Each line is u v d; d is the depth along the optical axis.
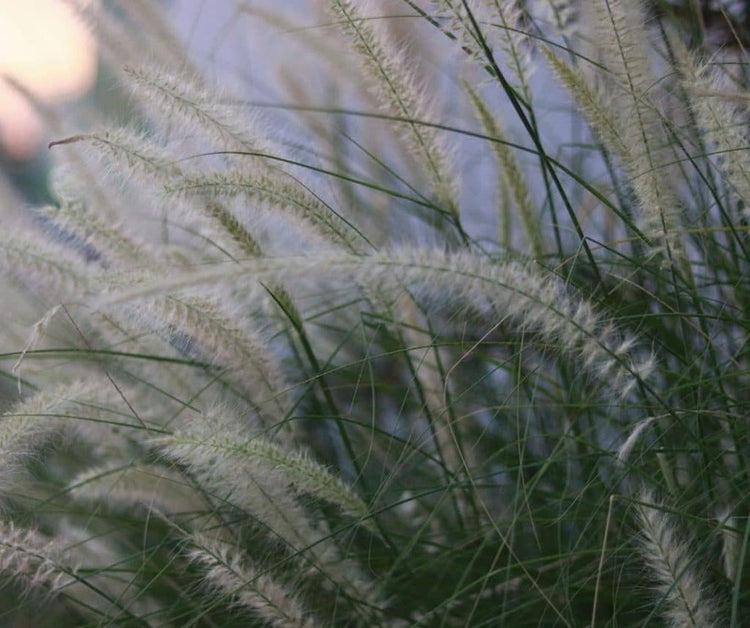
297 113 1.36
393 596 1.19
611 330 1.09
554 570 1.19
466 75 1.30
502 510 1.26
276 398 1.21
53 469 1.34
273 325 1.31
